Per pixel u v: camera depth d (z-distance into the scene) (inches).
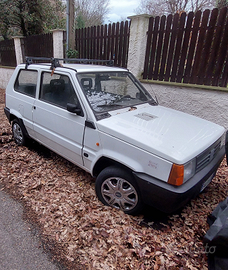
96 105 114.0
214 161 107.9
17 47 397.1
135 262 82.8
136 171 92.4
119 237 92.3
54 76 131.0
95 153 109.8
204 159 99.2
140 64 214.2
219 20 162.6
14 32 582.6
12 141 188.9
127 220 101.5
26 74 157.2
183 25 180.2
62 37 308.5
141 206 99.6
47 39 336.5
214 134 109.6
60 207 110.0
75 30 284.8
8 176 136.7
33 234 95.0
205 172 97.2
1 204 112.7
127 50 227.3
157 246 89.5
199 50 176.4
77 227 97.9
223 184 137.9
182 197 85.4
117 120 108.2
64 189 125.4
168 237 95.2
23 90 161.2
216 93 171.2
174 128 106.4
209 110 177.5
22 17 483.2
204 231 98.4
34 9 496.1
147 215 109.0
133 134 96.2
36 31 531.8
